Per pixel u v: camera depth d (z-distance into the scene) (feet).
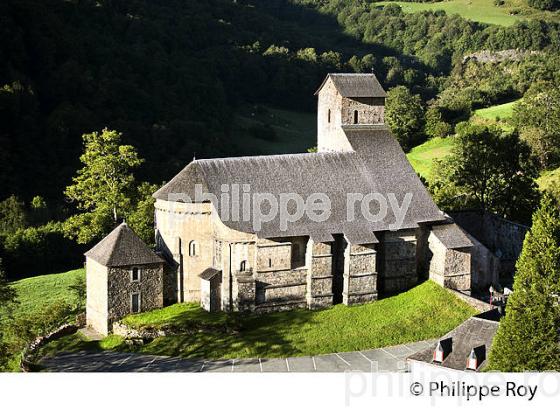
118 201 312.91
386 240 258.98
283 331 230.89
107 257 235.40
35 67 449.48
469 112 557.74
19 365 209.05
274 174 253.65
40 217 374.63
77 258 366.43
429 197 269.03
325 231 246.68
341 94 272.92
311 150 474.49
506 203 347.77
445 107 560.61
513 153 346.13
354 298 249.34
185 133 458.09
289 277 245.24
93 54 476.13
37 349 224.94
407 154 506.48
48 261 357.41
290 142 512.22
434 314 243.81
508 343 175.01
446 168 371.15
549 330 172.04
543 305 172.65
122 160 316.81
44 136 414.00
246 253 240.73
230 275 240.73
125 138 428.15
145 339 225.56
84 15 511.40
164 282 247.09
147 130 444.55
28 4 454.81
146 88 477.36
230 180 247.50
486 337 186.19
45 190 398.01
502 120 520.83
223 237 239.50
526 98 513.86
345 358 216.95
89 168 320.91
